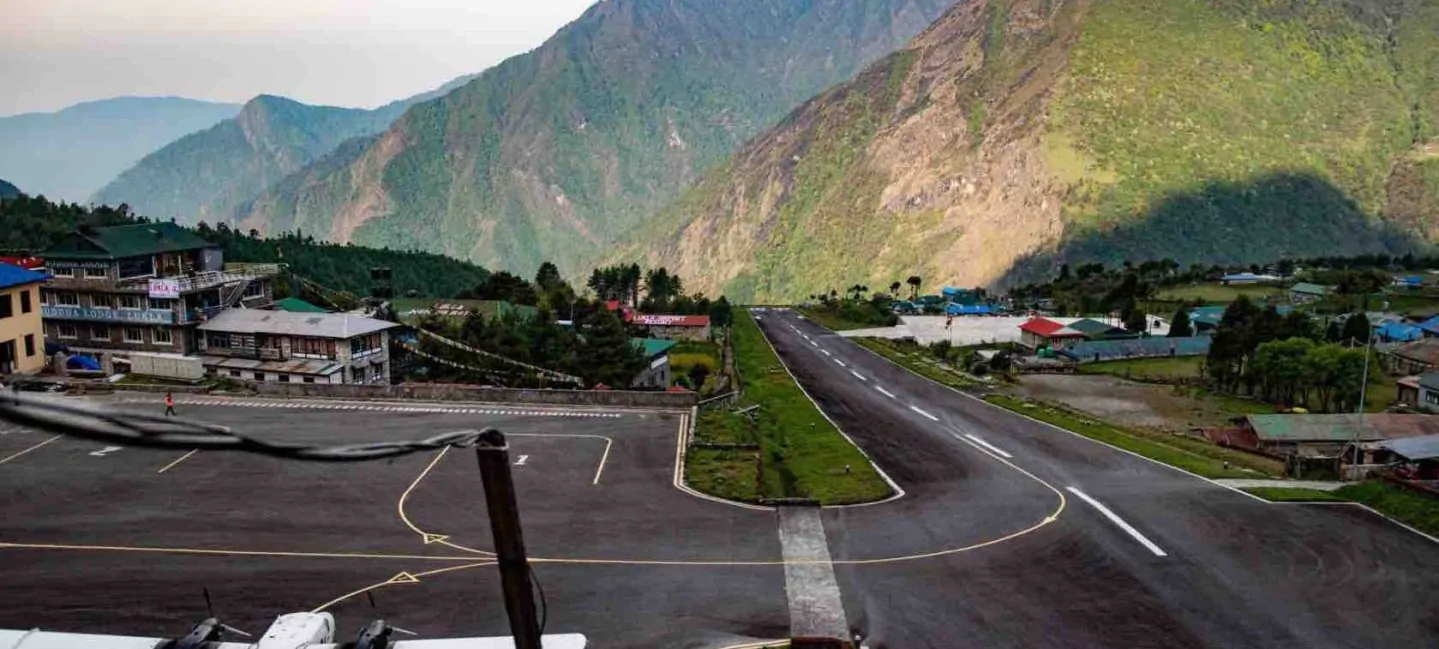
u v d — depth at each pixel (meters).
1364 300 171.00
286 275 109.69
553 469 50.88
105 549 38.50
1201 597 36.19
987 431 67.06
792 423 69.88
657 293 195.50
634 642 31.58
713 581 36.66
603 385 86.75
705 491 47.75
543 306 122.25
